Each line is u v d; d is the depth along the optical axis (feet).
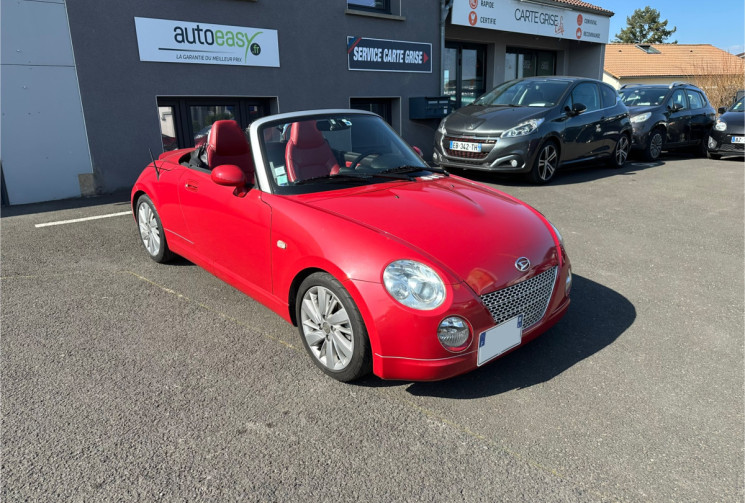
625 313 11.57
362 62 34.78
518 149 24.56
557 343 10.22
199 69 27.53
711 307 11.86
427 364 7.75
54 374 9.06
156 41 25.76
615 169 32.58
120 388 8.64
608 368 9.27
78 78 23.85
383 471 6.74
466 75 48.24
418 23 37.76
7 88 22.15
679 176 29.63
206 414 7.94
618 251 15.99
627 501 6.24
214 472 6.70
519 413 7.99
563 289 9.53
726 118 37.17
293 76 31.48
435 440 7.36
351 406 8.18
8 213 21.49
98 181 25.25
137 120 25.91
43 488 6.40
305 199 9.61
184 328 10.91
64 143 24.03
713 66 93.91
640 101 39.42
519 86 29.04
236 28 28.37
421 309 7.61
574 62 58.49
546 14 47.37
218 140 12.07
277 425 7.68
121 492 6.34
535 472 6.73
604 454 7.06
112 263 15.05
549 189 25.48
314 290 8.81
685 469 6.76
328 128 11.49
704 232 18.03
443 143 26.58
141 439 7.34
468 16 40.34
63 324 11.07
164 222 13.83
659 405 8.15
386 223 8.65
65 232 18.34
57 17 22.86
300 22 31.09
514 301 8.45
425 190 10.32
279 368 9.30
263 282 10.21
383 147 12.09
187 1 26.48
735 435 7.42
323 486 6.47
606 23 54.85
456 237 8.52
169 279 13.76
